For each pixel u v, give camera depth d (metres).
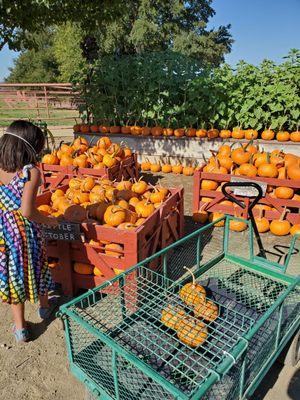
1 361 2.80
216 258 3.26
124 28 30.25
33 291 2.83
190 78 9.09
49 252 3.51
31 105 17.77
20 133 2.51
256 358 2.14
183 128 8.97
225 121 8.66
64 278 3.55
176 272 3.99
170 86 8.95
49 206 4.03
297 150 7.70
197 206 5.44
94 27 8.95
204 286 2.93
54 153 5.98
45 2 6.50
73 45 33.41
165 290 2.64
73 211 3.48
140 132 9.27
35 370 2.73
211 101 8.38
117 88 9.41
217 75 8.86
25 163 2.54
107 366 2.10
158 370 2.08
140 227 3.25
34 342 3.01
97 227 3.26
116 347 1.73
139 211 3.82
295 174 4.74
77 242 3.36
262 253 3.40
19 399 2.48
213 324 2.46
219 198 5.21
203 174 5.23
